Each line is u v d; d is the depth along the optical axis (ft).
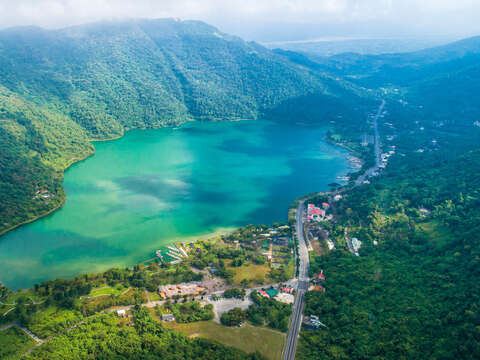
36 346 511.81
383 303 598.34
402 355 492.95
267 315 580.71
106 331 536.83
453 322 529.04
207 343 518.78
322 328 564.30
